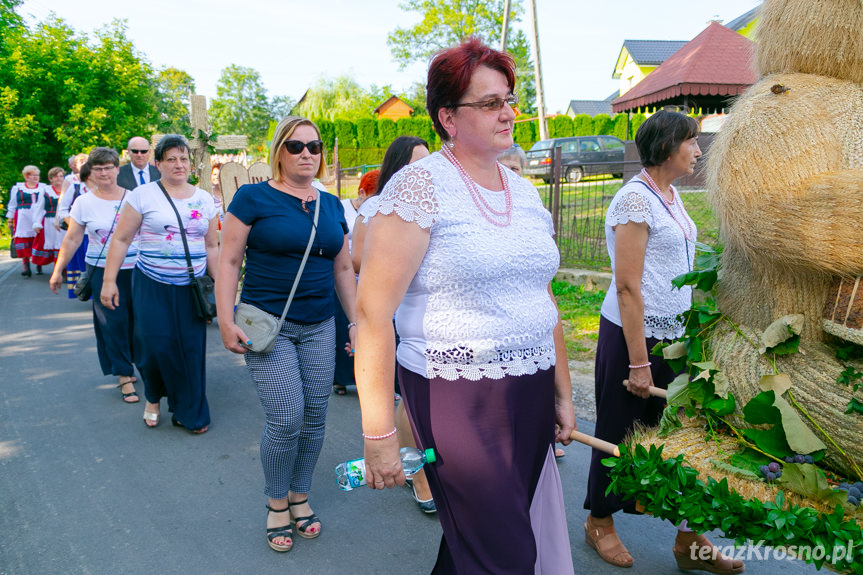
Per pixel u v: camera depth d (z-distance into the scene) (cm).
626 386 270
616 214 263
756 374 186
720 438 196
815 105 173
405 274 176
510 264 182
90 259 516
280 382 301
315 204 319
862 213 160
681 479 179
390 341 177
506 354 187
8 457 415
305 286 309
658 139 261
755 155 174
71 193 870
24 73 1844
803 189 166
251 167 812
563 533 204
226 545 318
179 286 430
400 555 310
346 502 362
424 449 188
